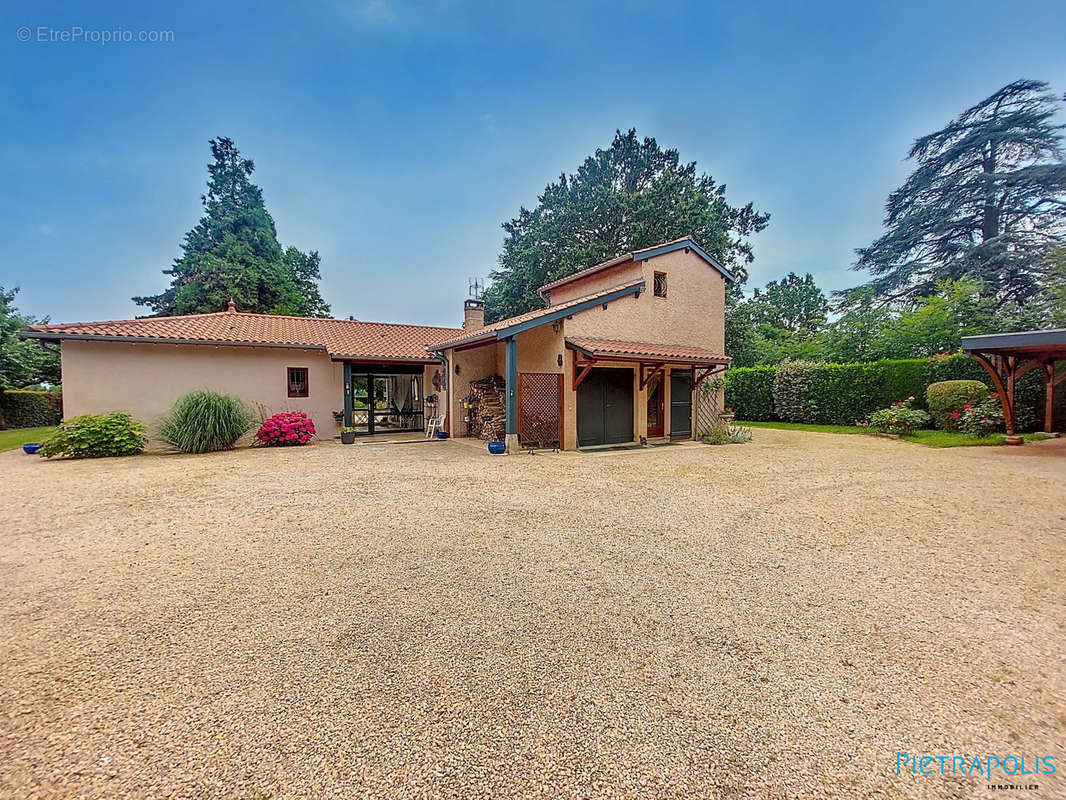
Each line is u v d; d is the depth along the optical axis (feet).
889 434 50.49
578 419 43.75
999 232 84.89
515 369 40.63
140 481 28.27
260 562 15.05
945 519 19.84
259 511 21.21
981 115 88.22
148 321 50.21
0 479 29.07
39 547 16.46
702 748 7.20
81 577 13.87
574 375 42.29
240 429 44.19
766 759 6.97
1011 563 14.94
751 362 98.89
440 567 14.60
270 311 96.53
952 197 87.97
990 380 47.96
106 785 6.44
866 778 6.62
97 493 24.95
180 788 6.40
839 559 15.34
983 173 84.64
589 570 14.39
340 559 15.29
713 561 15.16
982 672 9.18
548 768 6.80
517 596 12.59
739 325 89.10
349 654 9.78
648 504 22.43
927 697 8.41
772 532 18.17
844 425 61.11
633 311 47.44
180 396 46.24
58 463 35.86
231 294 89.76
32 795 6.23
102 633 10.64
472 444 46.88
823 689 8.64
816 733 7.52
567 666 9.36
